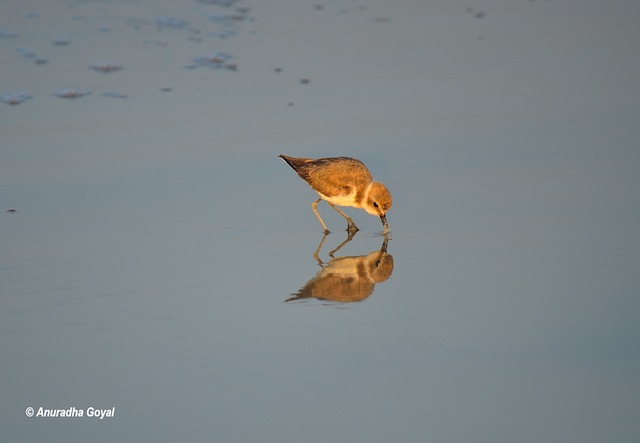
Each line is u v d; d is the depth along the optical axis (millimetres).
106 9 22406
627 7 23922
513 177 15078
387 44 21094
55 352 10039
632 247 12789
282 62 19797
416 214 13961
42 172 14805
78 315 10859
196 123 16797
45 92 17781
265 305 11281
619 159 15656
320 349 10266
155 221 13523
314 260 12656
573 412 9234
